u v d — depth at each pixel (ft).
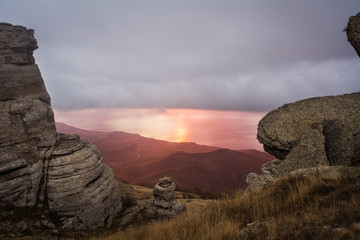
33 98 93.97
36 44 106.73
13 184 73.41
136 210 100.83
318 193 19.52
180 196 156.76
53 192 77.00
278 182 26.03
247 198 23.54
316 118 34.60
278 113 38.52
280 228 13.97
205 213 23.06
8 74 91.15
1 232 60.85
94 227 80.33
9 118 83.41
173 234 19.12
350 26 37.37
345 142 30.94
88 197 80.64
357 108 33.22
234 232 15.79
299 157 31.96
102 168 94.32
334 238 10.94
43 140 87.86
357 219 12.37
